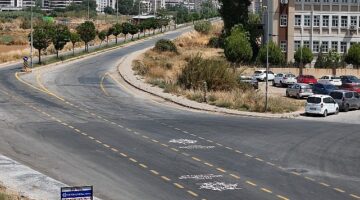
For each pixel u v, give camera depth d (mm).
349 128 48469
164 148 37656
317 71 104188
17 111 51094
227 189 28250
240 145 39375
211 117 52812
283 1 110438
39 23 181625
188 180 29812
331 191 28297
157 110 55844
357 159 35906
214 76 70062
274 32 110938
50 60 98250
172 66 98250
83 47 131000
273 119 53531
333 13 111125
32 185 27875
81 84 72875
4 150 35969
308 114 57500
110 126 45406
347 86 78625
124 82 76812
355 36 111375
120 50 123625
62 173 30766
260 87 85375
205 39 166375
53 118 48312
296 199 26750
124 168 32094
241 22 127438
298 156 36344
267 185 29141
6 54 106438
